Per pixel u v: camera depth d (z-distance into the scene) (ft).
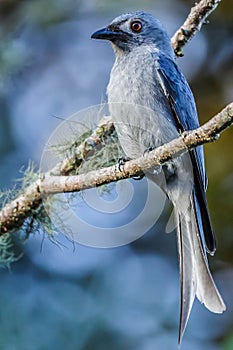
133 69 27.22
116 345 39.32
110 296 40.68
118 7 44.62
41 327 38.81
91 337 39.11
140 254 42.19
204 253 25.62
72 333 38.93
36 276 40.29
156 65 27.20
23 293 39.60
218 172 40.06
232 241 40.73
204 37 45.83
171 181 26.35
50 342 38.45
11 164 42.24
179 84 27.43
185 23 27.73
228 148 39.96
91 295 40.52
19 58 40.45
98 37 28.94
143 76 26.99
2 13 44.96
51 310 39.50
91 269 41.19
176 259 42.19
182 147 20.80
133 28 28.81
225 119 19.72
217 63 45.39
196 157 26.22
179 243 26.18
